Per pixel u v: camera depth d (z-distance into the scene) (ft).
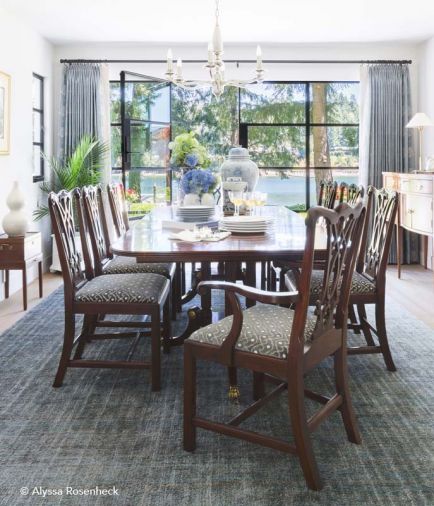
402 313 12.98
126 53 19.29
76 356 9.47
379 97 19.39
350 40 18.72
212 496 5.58
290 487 5.73
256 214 12.25
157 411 7.61
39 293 14.99
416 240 19.88
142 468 6.12
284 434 6.91
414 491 5.65
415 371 9.12
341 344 6.59
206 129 20.49
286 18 15.99
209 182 11.31
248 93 20.34
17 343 10.78
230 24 16.61
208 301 9.71
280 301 5.62
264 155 20.65
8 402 7.94
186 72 19.58
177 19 16.02
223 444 6.68
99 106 18.78
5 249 13.34
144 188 18.81
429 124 17.37
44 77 18.31
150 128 18.93
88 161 18.52
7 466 6.18
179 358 9.87
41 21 16.16
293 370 5.63
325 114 20.52
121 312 8.28
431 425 7.16
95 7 14.84
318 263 9.68
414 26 17.03
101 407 7.75
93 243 10.25
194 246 7.90
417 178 15.98
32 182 16.98
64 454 6.44
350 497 5.55
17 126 15.62
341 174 20.76
